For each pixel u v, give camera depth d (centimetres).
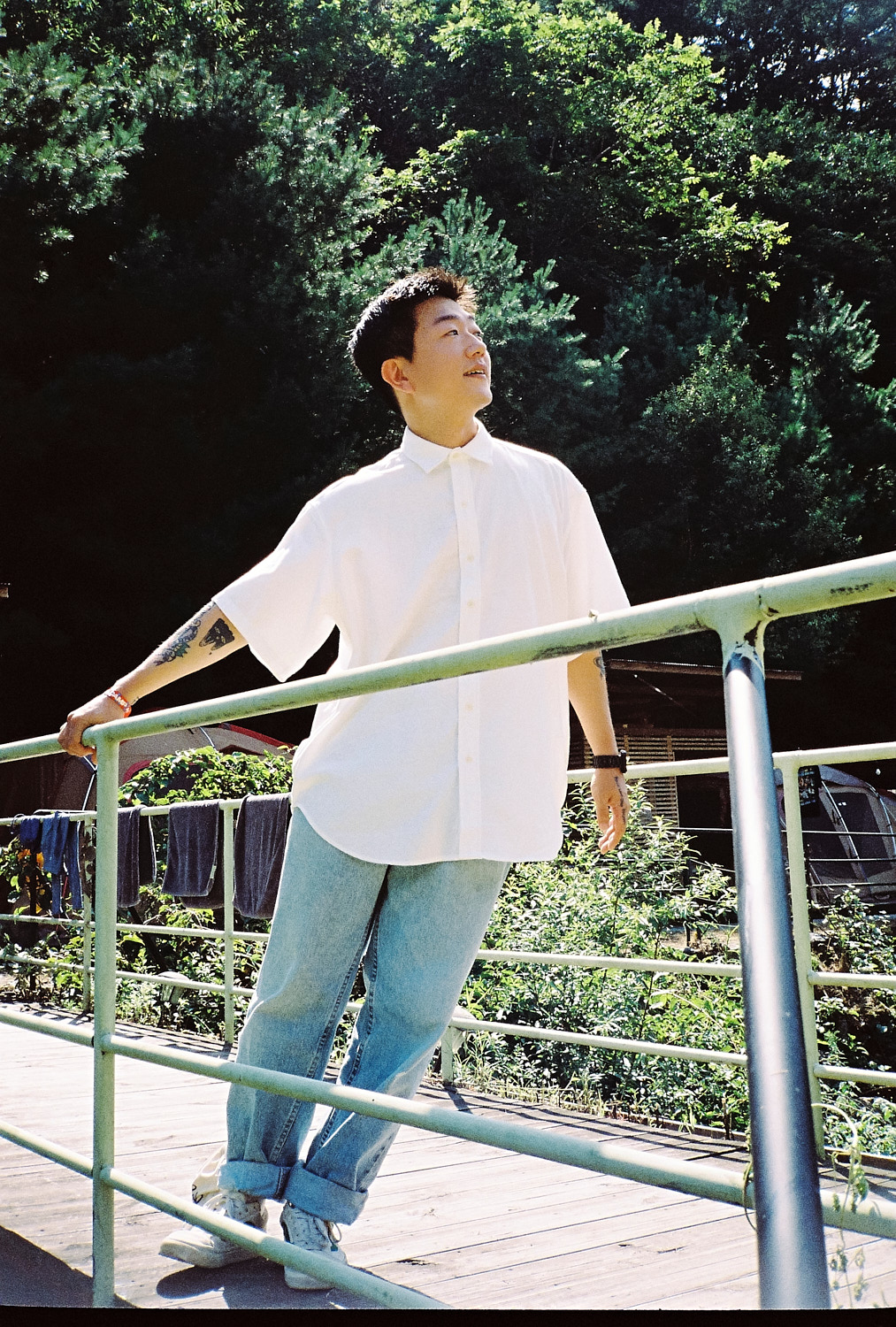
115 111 1692
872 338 2519
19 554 1628
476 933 183
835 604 92
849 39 3316
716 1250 209
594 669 199
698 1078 425
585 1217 232
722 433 2164
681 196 2698
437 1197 250
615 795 200
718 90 3350
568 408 1969
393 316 189
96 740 191
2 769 1081
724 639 97
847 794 1103
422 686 179
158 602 1642
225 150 1738
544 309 1981
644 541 2083
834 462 2341
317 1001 187
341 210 1764
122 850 517
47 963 609
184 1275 196
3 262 1463
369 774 179
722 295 2788
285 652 190
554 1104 382
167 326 1603
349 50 2589
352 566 186
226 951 492
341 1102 136
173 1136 318
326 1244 183
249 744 1062
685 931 514
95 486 1638
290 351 1656
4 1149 308
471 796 175
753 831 79
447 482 186
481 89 2633
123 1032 535
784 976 70
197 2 2214
